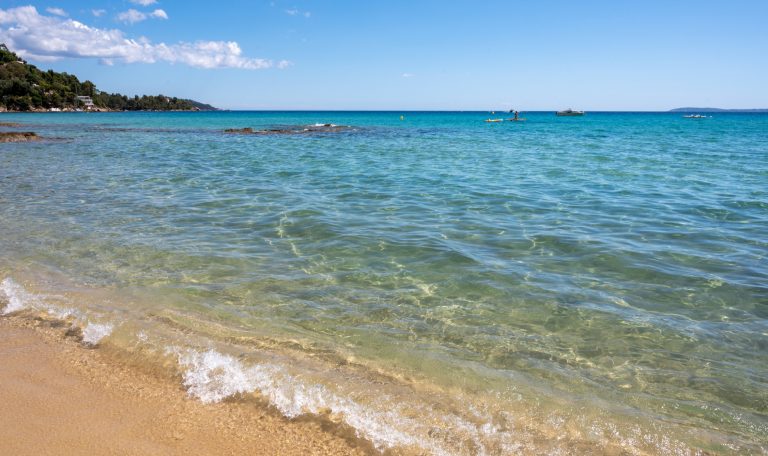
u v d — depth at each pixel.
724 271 8.33
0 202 13.33
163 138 41.62
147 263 8.47
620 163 23.94
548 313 6.72
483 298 7.19
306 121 95.94
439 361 5.50
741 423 4.56
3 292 7.16
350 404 4.71
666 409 4.75
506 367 5.42
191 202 13.54
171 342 5.79
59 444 4.13
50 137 40.66
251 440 4.24
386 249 9.41
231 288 7.44
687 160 25.17
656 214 12.53
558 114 127.75
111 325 6.19
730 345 5.92
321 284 7.65
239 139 41.06
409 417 4.54
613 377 5.27
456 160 25.38
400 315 6.62
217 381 5.07
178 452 4.08
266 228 10.83
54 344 5.77
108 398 4.79
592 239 10.18
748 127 67.69
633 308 6.90
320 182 17.41
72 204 13.16
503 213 12.59
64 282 7.58
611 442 4.28
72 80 154.00
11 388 4.90
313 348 5.73
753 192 15.63
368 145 35.38
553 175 19.69
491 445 4.20
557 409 4.71
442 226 11.16
